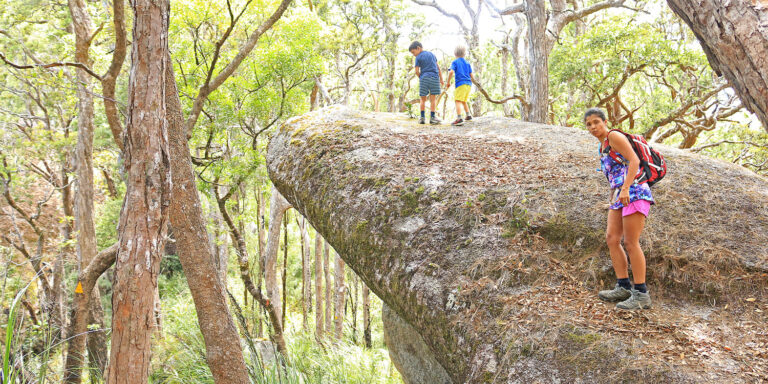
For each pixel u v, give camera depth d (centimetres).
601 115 361
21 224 1670
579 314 353
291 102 1183
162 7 354
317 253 1577
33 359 461
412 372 621
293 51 1112
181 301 1586
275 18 898
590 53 1322
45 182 1930
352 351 953
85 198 1149
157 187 351
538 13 1187
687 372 288
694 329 328
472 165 559
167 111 492
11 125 1426
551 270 401
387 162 584
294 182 655
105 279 1783
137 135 346
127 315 342
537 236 432
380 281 480
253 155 1122
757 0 220
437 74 791
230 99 1108
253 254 2403
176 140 495
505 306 377
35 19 1405
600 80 1349
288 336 1138
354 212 539
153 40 348
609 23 1385
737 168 534
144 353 348
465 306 392
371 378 860
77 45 991
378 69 2372
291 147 709
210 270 499
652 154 348
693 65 1270
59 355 985
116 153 1867
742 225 416
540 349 335
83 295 885
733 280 365
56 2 1384
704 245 396
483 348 362
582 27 1923
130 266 342
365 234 511
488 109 2514
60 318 1191
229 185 1174
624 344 318
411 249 463
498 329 363
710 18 237
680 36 1544
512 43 1777
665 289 374
